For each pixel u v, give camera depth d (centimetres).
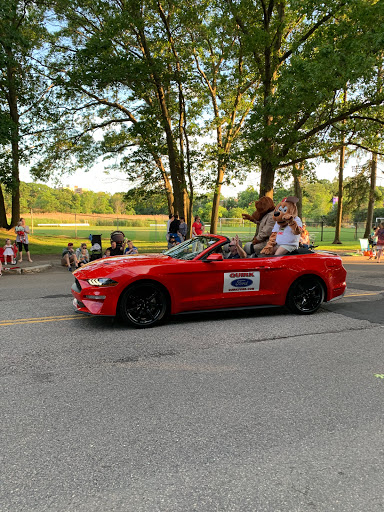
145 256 661
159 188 2761
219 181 2408
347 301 779
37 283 1054
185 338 526
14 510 208
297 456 259
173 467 246
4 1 1755
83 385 372
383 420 310
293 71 1402
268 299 638
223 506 211
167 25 1933
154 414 315
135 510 208
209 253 615
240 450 265
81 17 2139
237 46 1920
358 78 1367
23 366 421
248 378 391
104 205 12631
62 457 256
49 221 5581
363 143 1962
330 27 1435
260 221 767
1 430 290
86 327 580
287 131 1658
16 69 2133
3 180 2252
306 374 403
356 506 212
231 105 2392
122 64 1745
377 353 472
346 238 3956
